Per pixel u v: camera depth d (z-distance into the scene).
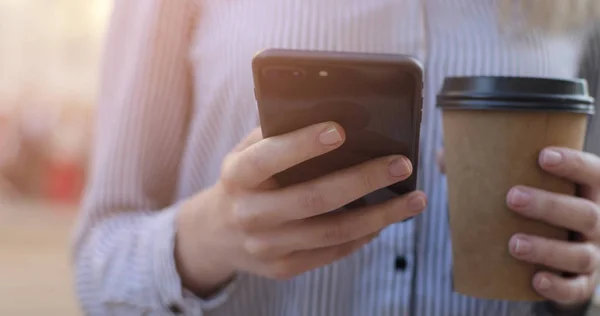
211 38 0.69
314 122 0.50
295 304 0.66
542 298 0.56
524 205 0.54
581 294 0.56
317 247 0.54
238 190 0.52
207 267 0.59
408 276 0.66
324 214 0.54
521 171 0.54
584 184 0.55
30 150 3.87
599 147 0.69
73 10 3.91
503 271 0.56
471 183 0.56
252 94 0.66
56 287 2.19
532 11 0.67
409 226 0.66
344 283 0.66
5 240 2.88
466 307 0.66
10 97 3.83
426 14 0.67
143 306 0.62
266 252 0.53
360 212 0.53
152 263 0.61
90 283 0.65
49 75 3.88
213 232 0.56
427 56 0.67
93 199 0.68
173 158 0.71
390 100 0.49
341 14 0.66
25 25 3.85
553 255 0.54
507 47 0.67
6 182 3.79
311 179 0.52
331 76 0.48
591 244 0.56
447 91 0.56
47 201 3.81
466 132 0.55
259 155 0.50
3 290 2.11
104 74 0.72
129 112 0.68
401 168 0.50
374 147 0.51
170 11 0.69
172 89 0.70
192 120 0.71
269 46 0.66
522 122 0.54
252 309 0.67
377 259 0.66
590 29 0.71
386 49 0.67
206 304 0.62
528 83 0.53
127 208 0.67
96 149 0.71
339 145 0.49
